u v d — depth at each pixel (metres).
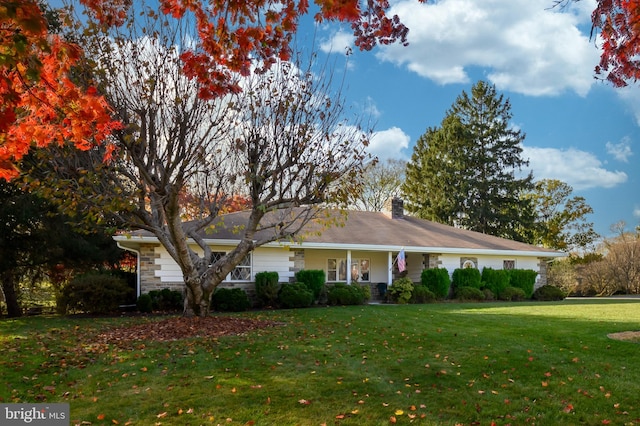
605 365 6.93
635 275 28.58
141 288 15.20
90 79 8.07
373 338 8.89
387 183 39.31
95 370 6.86
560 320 11.49
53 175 9.28
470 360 7.23
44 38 3.22
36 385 6.28
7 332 10.12
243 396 5.68
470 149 38.59
